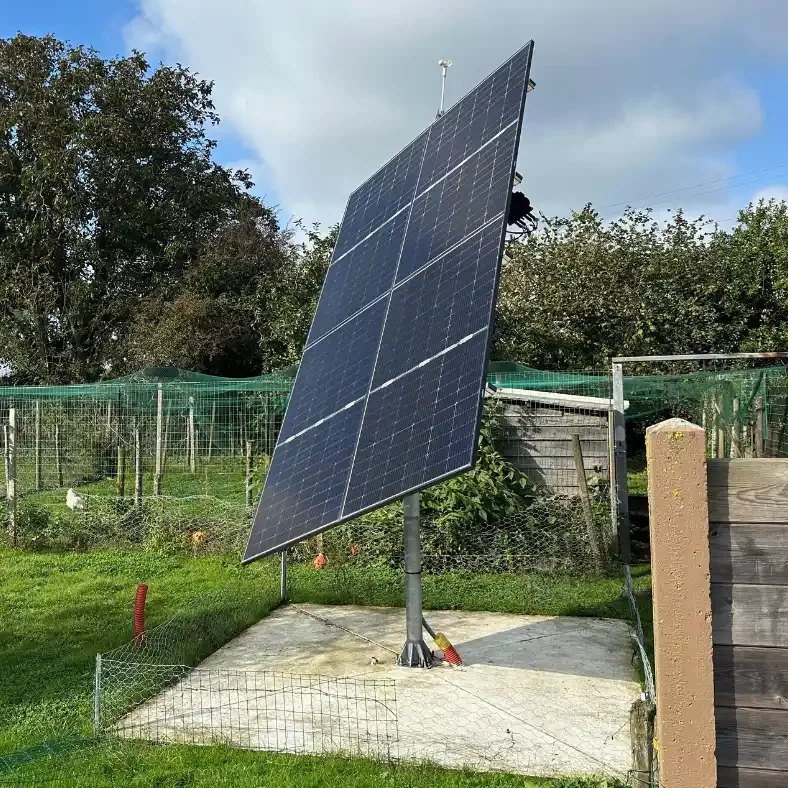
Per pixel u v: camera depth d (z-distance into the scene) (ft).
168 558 33.30
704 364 71.72
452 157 21.31
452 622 23.24
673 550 9.64
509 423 36.45
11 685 19.10
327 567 30.73
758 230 78.54
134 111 92.12
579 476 30.25
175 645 20.84
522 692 17.54
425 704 16.94
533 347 70.33
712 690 9.59
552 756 14.42
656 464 9.67
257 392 48.93
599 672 18.79
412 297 18.58
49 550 35.24
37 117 87.66
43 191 86.53
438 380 15.26
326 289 25.05
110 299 91.25
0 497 42.14
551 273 74.74
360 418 17.17
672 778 9.71
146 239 94.32
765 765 9.68
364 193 27.02
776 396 34.63
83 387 47.98
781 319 75.72
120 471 43.27
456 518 30.58
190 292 82.64
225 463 45.96
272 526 17.22
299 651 20.97
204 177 99.30
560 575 29.07
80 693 18.21
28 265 88.58
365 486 14.99
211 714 16.66
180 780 13.91
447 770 14.01
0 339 85.76
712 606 9.74
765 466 9.60
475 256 16.81
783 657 9.63
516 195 21.38
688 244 79.51
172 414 49.19
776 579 9.62
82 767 14.52
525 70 19.81
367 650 20.84
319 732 15.71
